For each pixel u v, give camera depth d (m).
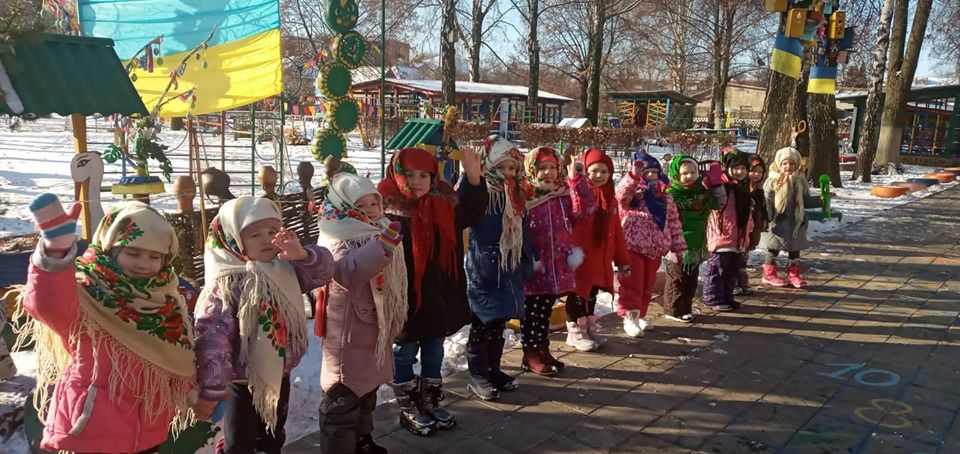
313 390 3.87
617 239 4.86
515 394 4.12
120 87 3.88
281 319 2.65
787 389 4.32
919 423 3.88
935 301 6.53
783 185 6.70
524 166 4.39
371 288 3.03
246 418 2.75
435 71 47.34
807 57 9.07
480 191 3.70
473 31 32.41
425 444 3.47
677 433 3.69
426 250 3.42
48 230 2.00
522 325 4.46
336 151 7.70
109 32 9.88
